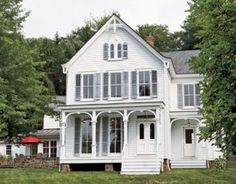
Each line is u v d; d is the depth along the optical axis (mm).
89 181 23641
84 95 32750
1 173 26609
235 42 13102
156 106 29750
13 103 27891
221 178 24078
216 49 13055
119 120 32188
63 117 31484
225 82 13188
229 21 13039
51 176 25328
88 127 32594
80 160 30500
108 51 33000
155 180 23797
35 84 30281
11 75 27688
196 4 14492
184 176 24797
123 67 32562
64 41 71000
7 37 28266
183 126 34469
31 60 28875
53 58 66625
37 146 47500
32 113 30453
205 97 13773
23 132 30062
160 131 29516
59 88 66250
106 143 32062
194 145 33969
